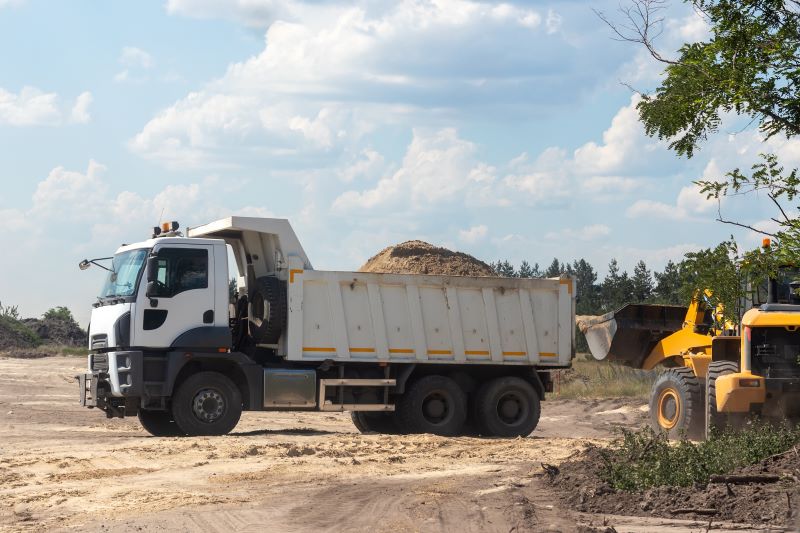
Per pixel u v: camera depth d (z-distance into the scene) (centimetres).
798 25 1013
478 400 2003
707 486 1028
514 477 1201
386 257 3044
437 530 885
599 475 1109
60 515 1001
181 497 1099
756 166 1040
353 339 1916
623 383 3478
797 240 1012
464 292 1997
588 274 11450
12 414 2347
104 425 2152
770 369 1491
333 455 1488
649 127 1091
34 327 8338
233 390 1823
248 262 1988
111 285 1853
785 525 885
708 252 1121
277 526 923
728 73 1021
